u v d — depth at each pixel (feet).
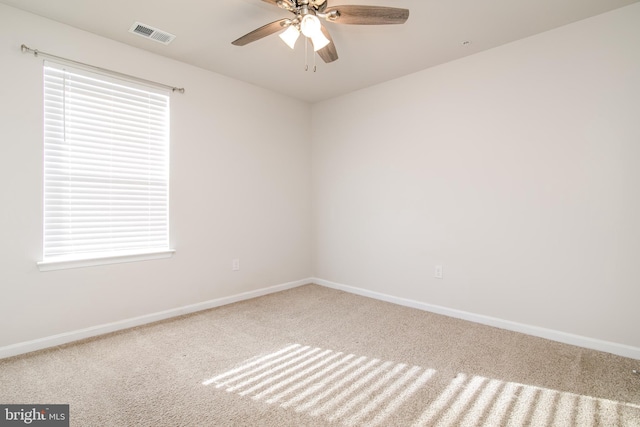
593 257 7.41
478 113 9.10
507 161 8.61
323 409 5.23
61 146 7.72
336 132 12.92
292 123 13.05
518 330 8.48
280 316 9.74
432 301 10.17
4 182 6.98
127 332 8.42
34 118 7.33
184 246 9.84
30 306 7.29
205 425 4.83
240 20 7.55
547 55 7.94
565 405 5.35
